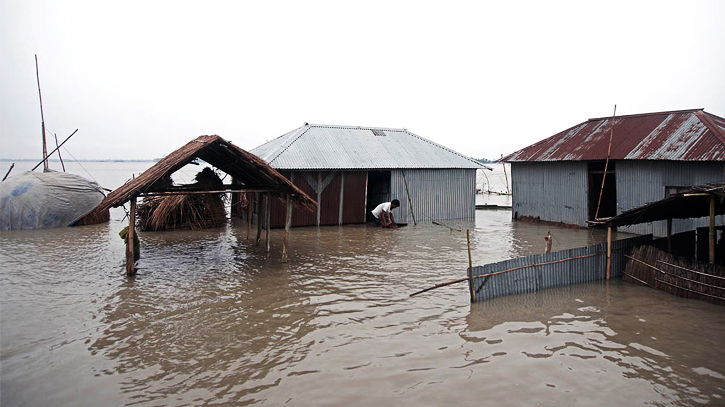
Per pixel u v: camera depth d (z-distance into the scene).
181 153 13.69
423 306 10.74
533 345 8.70
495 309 10.61
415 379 7.38
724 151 16.16
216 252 16.55
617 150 20.19
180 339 8.84
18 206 21.81
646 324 9.78
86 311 10.31
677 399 6.93
